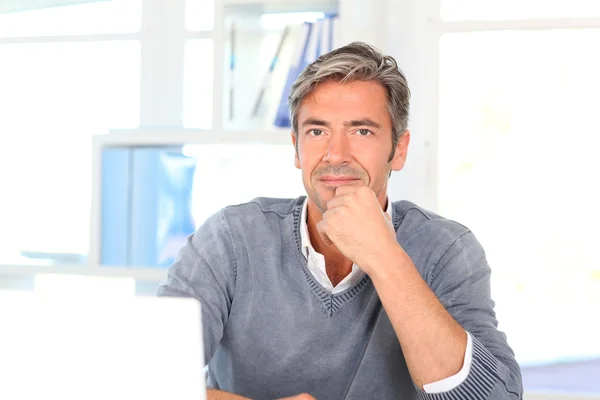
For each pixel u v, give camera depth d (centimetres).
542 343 219
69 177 244
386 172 122
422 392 99
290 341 122
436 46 222
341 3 218
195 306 58
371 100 117
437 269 123
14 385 57
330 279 127
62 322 57
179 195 229
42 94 246
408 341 99
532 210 219
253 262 126
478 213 223
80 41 239
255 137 217
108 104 242
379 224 105
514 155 220
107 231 228
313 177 119
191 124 237
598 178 214
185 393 57
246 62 232
